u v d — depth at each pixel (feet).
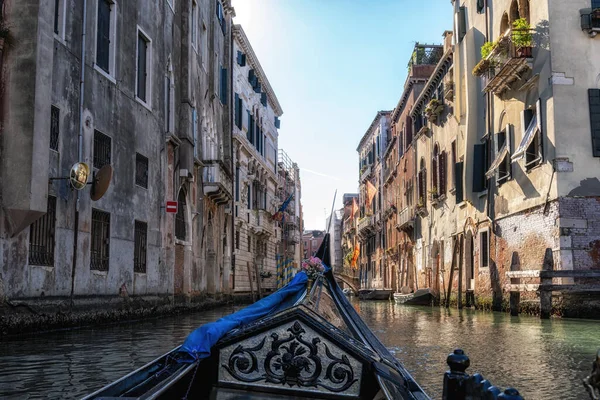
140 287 50.52
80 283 39.24
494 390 6.81
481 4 67.10
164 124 58.75
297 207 214.90
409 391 11.84
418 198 101.50
